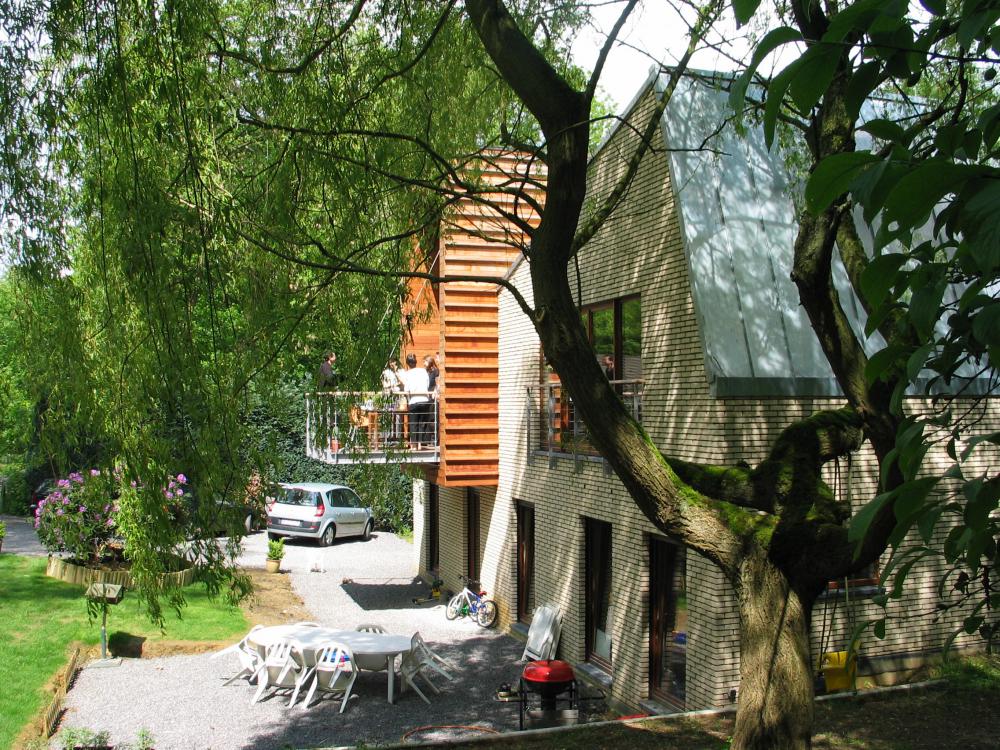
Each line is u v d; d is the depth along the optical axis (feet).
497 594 53.16
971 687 32.35
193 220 18.62
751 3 4.83
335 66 24.38
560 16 28.25
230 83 24.80
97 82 17.93
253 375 22.24
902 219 4.33
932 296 4.79
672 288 34.58
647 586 36.78
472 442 51.29
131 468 16.98
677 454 34.19
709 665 31.78
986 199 3.88
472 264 50.37
